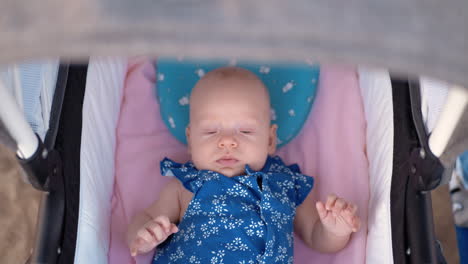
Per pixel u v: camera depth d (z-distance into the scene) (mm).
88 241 1444
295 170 1712
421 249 1421
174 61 1887
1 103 1035
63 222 1395
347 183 1704
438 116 1253
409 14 689
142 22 668
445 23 697
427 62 678
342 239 1527
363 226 1584
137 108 1853
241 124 1595
